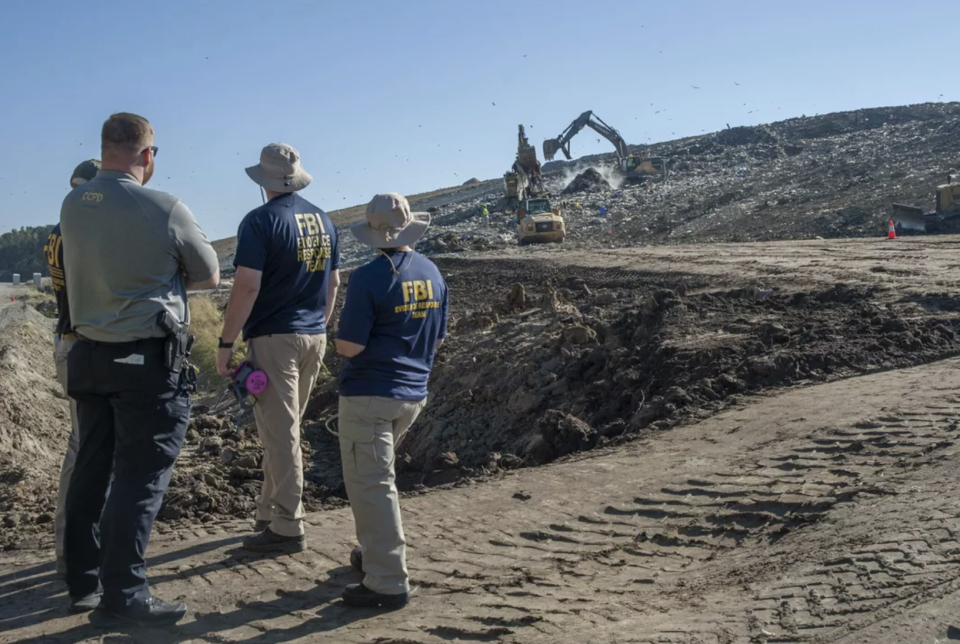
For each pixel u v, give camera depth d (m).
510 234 47.88
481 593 5.03
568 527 6.20
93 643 4.47
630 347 13.59
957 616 3.88
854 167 52.50
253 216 5.51
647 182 63.62
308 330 5.75
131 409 4.55
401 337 4.94
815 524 5.49
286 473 5.78
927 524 4.99
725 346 11.54
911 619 3.91
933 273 16.88
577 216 52.12
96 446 4.81
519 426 13.12
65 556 4.89
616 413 11.49
